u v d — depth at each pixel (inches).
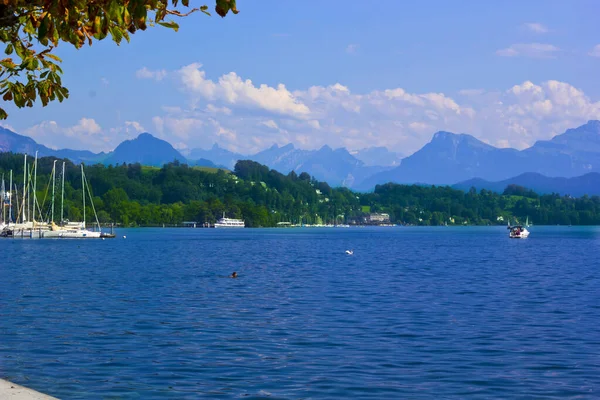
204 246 6250.0
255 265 3587.6
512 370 1050.1
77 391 922.1
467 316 1610.5
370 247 6299.2
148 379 989.2
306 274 2952.8
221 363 1091.9
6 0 419.8
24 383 963.3
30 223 7770.7
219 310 1701.5
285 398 892.6
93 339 1290.6
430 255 4817.9
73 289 2213.3
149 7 403.9
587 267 3503.9
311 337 1322.6
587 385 964.0
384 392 925.2
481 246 6604.3
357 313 1658.5
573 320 1549.0
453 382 979.3
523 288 2309.3
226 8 392.8
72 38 427.5
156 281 2549.2
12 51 498.3
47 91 513.3
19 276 2755.9
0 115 523.2
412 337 1323.8
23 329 1397.6
